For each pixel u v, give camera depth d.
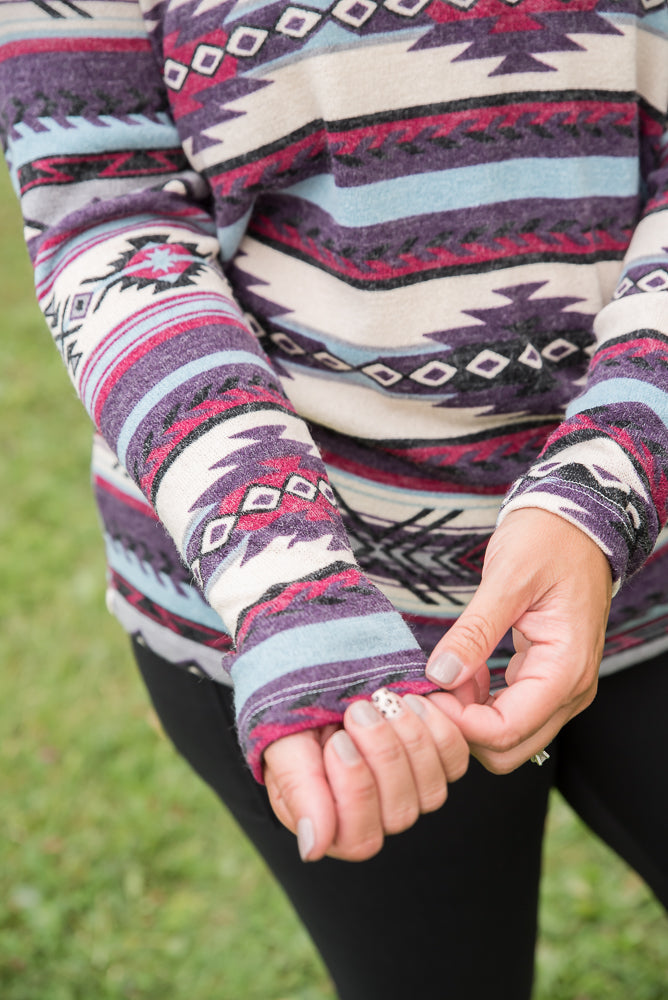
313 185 0.98
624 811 1.11
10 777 2.21
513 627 0.87
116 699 2.39
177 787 2.15
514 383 1.00
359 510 1.03
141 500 1.04
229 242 1.00
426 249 0.97
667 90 1.01
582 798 1.14
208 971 1.80
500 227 0.97
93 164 0.97
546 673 0.84
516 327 0.99
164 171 1.00
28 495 3.14
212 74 0.96
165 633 1.06
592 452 0.87
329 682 0.80
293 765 0.79
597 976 1.70
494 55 0.95
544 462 0.88
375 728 0.78
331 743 0.79
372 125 0.95
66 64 0.97
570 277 0.99
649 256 0.95
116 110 0.98
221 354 0.89
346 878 1.08
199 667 1.05
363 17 0.93
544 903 1.82
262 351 0.93
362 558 1.04
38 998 1.77
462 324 0.99
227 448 0.86
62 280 0.96
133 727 2.31
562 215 0.98
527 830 1.11
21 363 3.92
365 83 0.94
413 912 1.09
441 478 1.03
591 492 0.86
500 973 1.13
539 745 0.86
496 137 0.96
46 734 2.31
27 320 4.28
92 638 2.58
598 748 1.11
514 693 0.84
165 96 1.00
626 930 1.76
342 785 0.78
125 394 0.89
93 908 1.93
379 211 0.96
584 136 0.98
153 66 0.99
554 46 0.96
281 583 0.83
